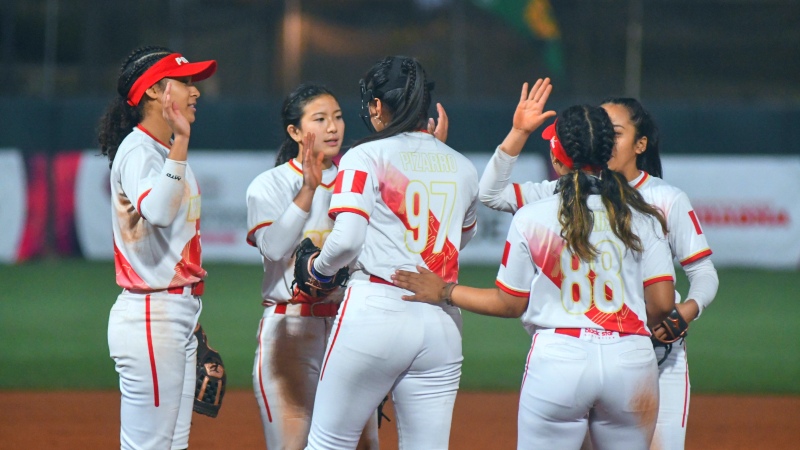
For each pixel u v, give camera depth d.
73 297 45.47
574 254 12.21
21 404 26.55
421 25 93.88
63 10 84.06
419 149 13.27
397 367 12.84
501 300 12.60
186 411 14.15
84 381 29.62
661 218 12.66
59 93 80.44
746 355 34.44
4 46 84.44
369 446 16.20
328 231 15.73
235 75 82.81
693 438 23.44
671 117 59.34
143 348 13.13
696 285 13.85
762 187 57.47
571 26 83.44
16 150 57.72
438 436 13.29
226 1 83.06
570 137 12.56
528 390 12.48
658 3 93.94
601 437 12.76
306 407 15.55
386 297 12.79
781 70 93.50
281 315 15.59
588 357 12.11
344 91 90.38
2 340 35.78
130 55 13.63
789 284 51.72
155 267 13.17
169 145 13.88
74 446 22.11
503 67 91.00
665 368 13.86
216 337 36.12
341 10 94.44
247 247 58.72
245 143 59.03
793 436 23.69
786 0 92.56
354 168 12.68
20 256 57.59
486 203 15.45
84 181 58.19
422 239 13.05
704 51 93.94
